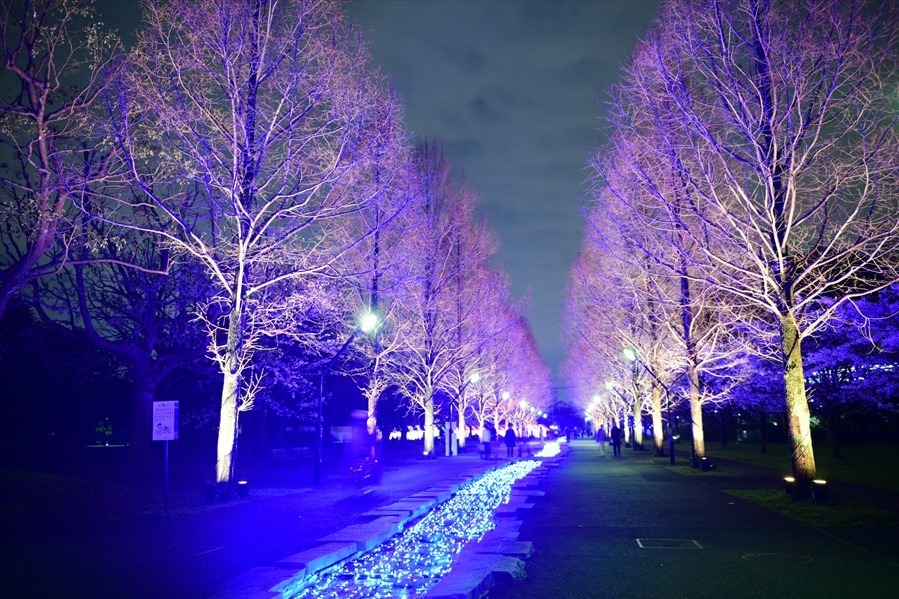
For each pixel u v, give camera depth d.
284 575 7.96
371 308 29.16
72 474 28.92
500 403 68.25
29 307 32.88
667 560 9.21
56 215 16.09
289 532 12.40
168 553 10.43
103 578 8.62
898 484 19.42
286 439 58.50
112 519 14.70
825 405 33.91
